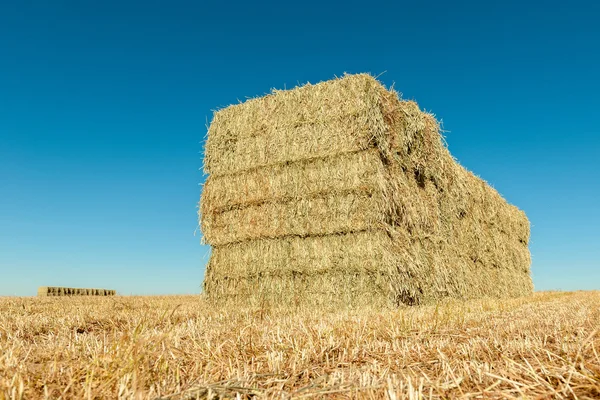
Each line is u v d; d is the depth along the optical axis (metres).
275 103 13.16
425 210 13.60
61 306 12.51
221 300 13.20
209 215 13.67
